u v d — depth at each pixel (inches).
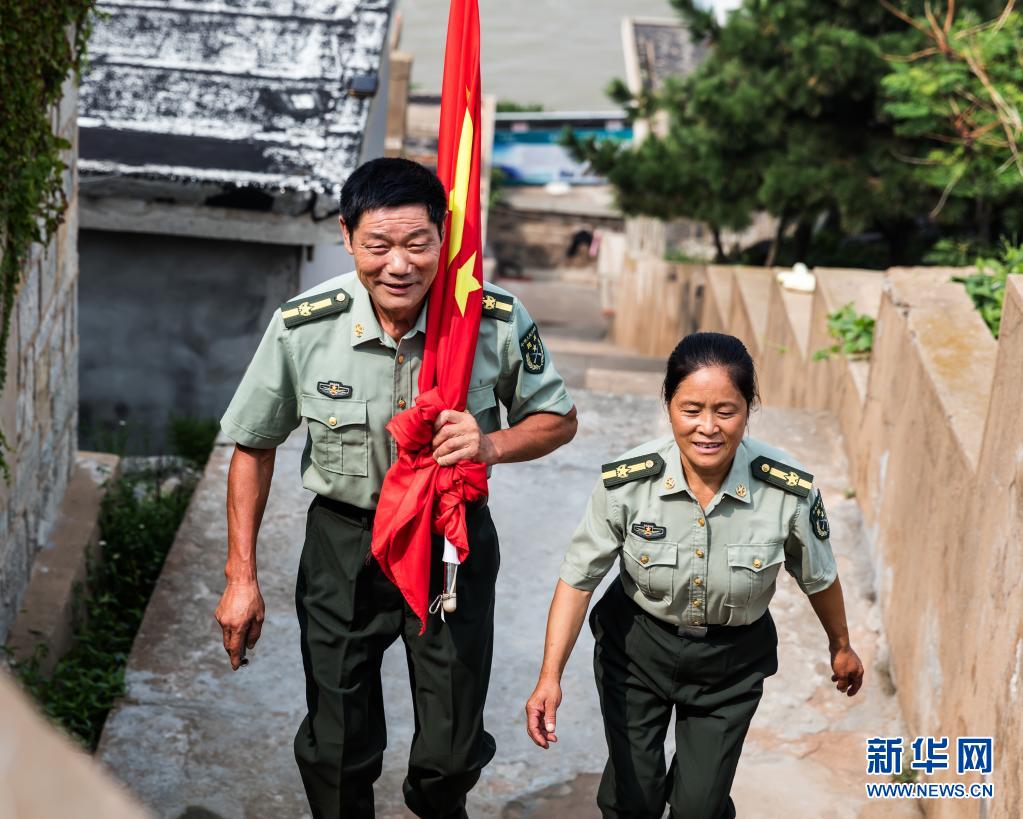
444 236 104.4
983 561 133.8
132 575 224.8
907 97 403.5
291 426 110.8
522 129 1235.9
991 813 120.7
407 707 163.0
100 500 233.0
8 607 187.9
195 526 198.2
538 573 195.2
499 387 111.0
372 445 106.3
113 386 338.3
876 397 211.0
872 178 466.9
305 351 105.1
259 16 371.2
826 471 233.6
